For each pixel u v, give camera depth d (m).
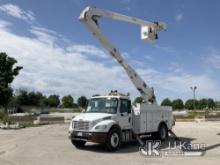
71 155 13.26
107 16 16.86
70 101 111.75
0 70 46.38
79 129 14.59
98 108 15.71
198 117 44.00
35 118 38.75
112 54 17.11
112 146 14.36
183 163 11.45
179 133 22.88
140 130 16.48
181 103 105.56
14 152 14.01
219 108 108.75
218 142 17.58
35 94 87.31
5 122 30.62
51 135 21.78
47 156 12.98
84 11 16.09
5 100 46.62
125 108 15.81
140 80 18.16
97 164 11.30
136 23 17.73
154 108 17.86
